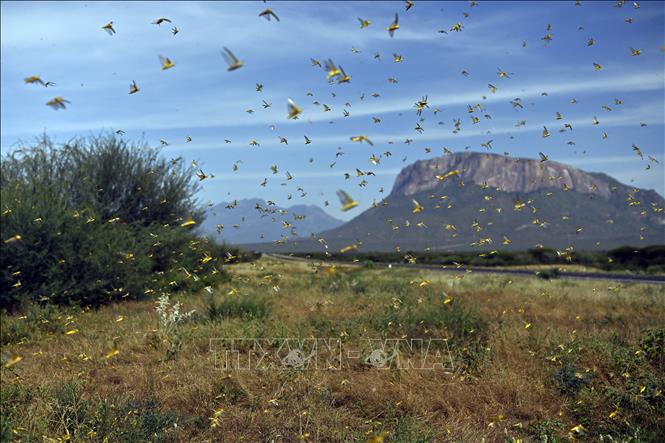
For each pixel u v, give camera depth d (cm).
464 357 904
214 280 2209
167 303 1280
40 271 1838
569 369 784
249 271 2981
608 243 19438
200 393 745
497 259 5612
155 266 2314
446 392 745
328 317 1273
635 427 618
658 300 1577
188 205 3092
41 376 879
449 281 2362
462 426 640
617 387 743
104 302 1931
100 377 884
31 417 612
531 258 5462
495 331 1055
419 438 582
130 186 2878
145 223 2891
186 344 1048
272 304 1498
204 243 2492
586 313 1402
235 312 1330
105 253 1952
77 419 607
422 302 1289
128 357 995
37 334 1313
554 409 700
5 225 1814
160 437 596
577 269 4519
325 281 2152
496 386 750
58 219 1934
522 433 633
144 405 685
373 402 726
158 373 856
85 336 1238
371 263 4128
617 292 1705
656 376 771
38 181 2389
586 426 646
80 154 2825
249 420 658
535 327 1050
